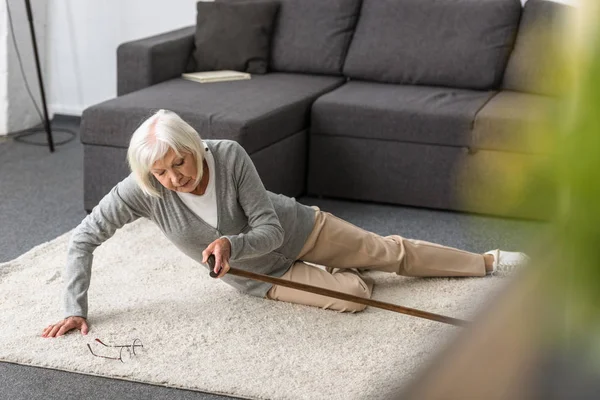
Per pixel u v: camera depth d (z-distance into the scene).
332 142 4.00
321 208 3.96
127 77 4.28
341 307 2.70
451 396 0.25
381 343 2.49
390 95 4.07
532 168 0.25
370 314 2.70
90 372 2.34
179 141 2.36
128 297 2.83
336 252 2.82
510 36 4.20
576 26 0.24
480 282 2.97
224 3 4.62
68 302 2.59
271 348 2.46
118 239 3.39
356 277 2.79
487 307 0.28
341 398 2.16
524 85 4.12
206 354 2.42
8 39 5.04
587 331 0.25
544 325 0.26
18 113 5.19
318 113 3.99
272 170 3.76
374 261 2.89
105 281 2.97
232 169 2.52
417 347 2.45
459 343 0.27
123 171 3.71
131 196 2.55
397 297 2.87
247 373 2.30
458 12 4.28
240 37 4.55
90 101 5.49
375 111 3.88
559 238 0.25
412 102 3.92
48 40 5.39
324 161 4.04
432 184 3.87
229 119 3.55
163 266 3.11
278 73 4.62
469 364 0.26
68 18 5.34
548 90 0.25
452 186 3.82
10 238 3.51
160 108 3.67
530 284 0.27
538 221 0.26
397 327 2.60
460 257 3.03
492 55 4.17
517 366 0.25
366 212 3.90
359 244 2.86
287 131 3.86
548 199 0.25
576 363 0.25
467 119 3.71
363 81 4.46
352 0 4.53
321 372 2.30
